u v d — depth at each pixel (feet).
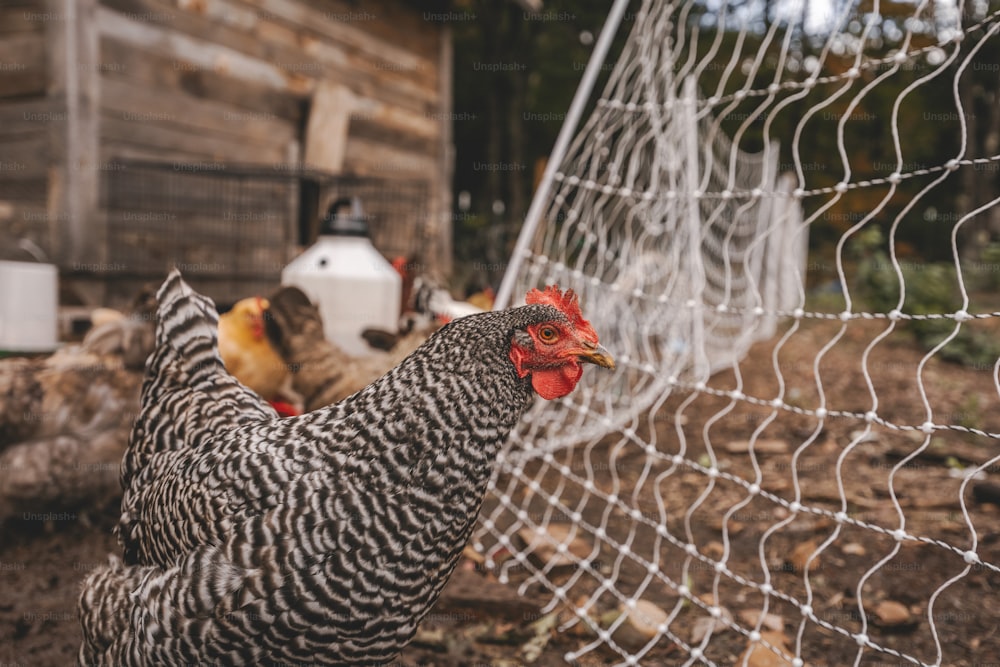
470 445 6.04
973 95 59.93
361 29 30.22
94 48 19.25
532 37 64.69
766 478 16.19
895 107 7.29
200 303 8.05
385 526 5.82
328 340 13.75
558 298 7.05
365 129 30.76
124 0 20.20
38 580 11.28
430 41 35.01
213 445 6.67
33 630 9.98
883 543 12.74
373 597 5.83
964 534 12.87
